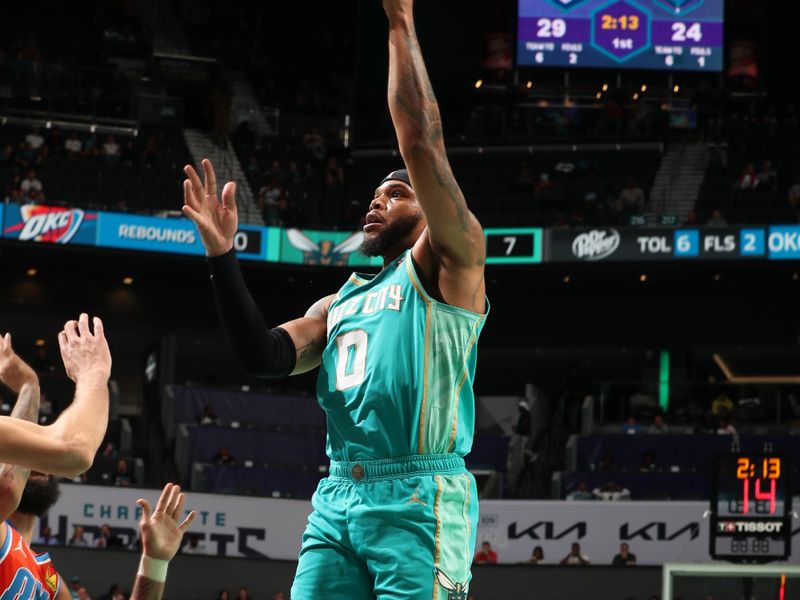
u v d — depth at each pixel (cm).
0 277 3438
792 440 2755
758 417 2961
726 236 3158
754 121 3597
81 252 3177
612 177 3503
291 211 3356
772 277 3291
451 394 438
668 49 3494
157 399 3394
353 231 3316
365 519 427
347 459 441
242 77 3941
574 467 2870
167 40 3925
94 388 389
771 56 3822
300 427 3097
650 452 2816
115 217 3181
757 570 1451
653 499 2711
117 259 3269
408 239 468
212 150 3547
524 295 3600
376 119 3750
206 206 461
